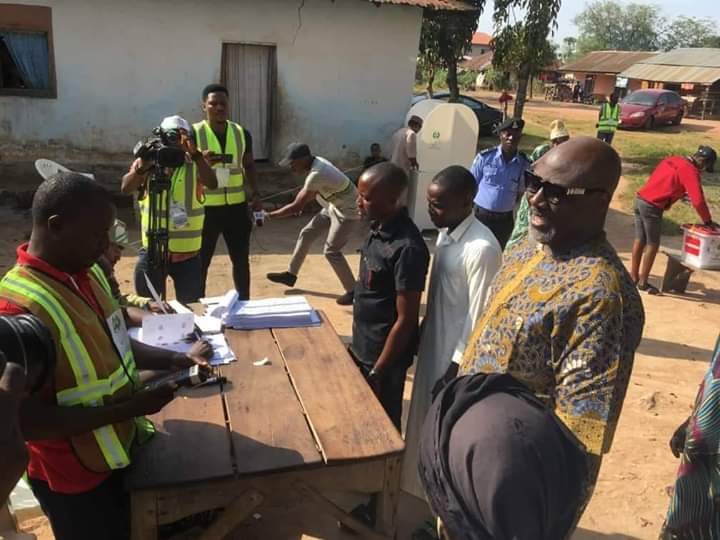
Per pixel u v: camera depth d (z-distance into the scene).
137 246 7.18
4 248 6.88
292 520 2.99
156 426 2.13
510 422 1.38
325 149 9.35
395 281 2.67
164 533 2.51
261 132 9.14
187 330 2.65
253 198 5.30
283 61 8.84
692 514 1.98
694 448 1.93
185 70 8.53
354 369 2.59
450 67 17.77
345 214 5.54
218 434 2.10
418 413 2.89
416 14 9.05
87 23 8.05
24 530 2.76
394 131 9.53
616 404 1.47
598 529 3.10
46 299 1.67
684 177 6.21
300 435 2.11
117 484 1.97
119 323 1.96
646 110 23.52
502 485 1.30
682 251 6.62
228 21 8.48
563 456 1.39
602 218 1.60
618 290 1.51
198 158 3.94
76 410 1.69
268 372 2.53
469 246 2.60
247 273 5.29
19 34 7.94
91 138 8.47
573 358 1.51
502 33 13.48
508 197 5.67
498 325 1.70
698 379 4.78
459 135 8.34
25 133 8.26
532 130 21.16
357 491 2.14
